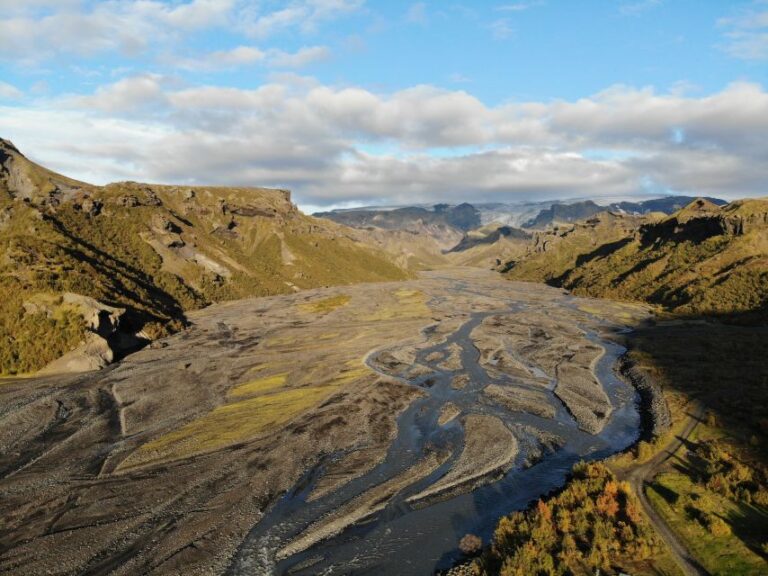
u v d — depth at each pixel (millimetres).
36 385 104000
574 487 52812
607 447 70875
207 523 54062
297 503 57844
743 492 50625
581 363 118500
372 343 144875
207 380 108938
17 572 46531
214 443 74750
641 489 53969
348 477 63625
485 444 72312
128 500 58969
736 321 155125
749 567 39906
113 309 135375
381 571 45438
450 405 89562
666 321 170125
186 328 171875
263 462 68250
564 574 40781
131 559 48250
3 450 73062
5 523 54531
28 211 193125
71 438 77312
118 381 107812
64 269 148875
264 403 92812
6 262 139250
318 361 124375
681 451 63875
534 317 189625
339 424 81500
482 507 55750
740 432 67750
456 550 48062
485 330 162875
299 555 48406
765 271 178500
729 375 95312
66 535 52125
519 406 88438
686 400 84125
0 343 115000
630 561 42188
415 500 57750
